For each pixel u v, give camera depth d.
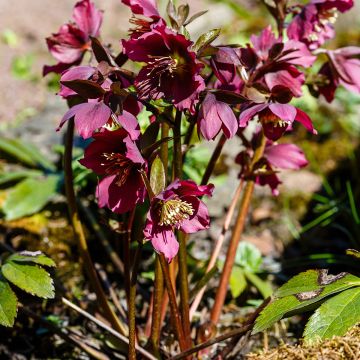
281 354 1.16
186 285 1.21
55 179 1.59
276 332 1.38
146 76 1.13
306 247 1.58
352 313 1.12
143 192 1.12
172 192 1.10
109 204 1.13
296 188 1.69
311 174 1.75
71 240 1.52
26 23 2.55
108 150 1.13
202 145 1.76
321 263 1.53
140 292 1.43
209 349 1.30
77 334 1.33
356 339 1.15
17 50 2.43
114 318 1.29
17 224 1.54
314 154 1.81
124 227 1.20
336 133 1.91
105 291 1.44
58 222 1.54
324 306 1.13
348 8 1.23
